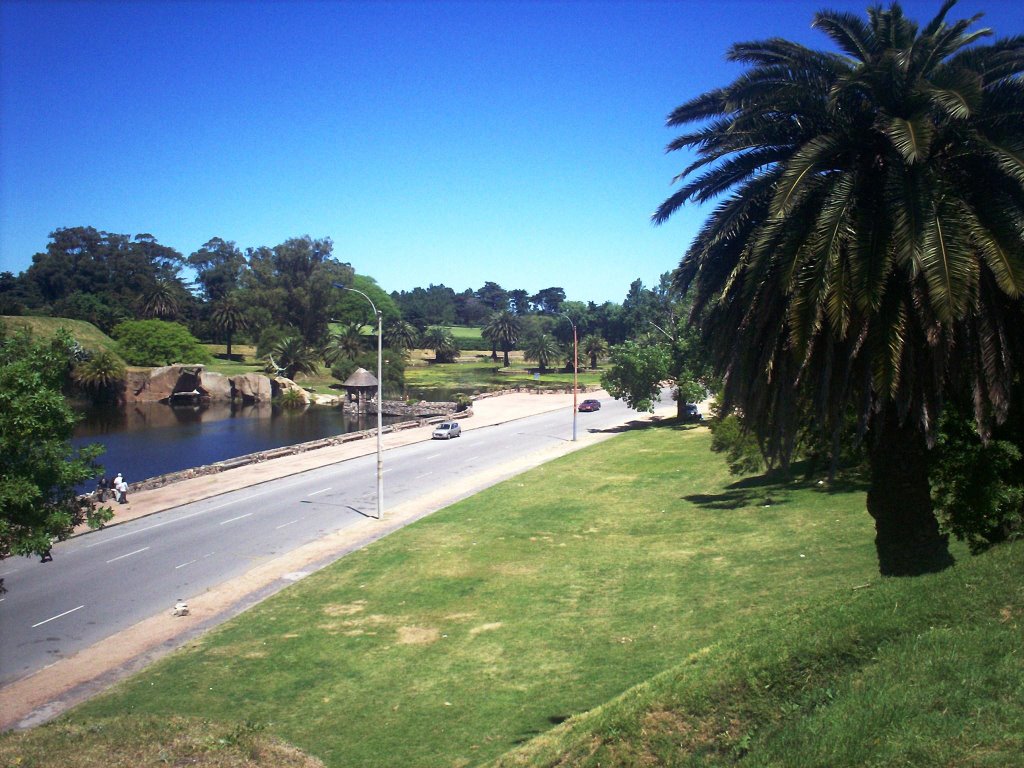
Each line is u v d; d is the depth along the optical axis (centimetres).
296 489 4175
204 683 1673
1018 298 1152
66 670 1764
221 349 15075
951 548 1809
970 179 1234
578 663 1677
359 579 2455
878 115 1257
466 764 1251
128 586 2431
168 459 6159
